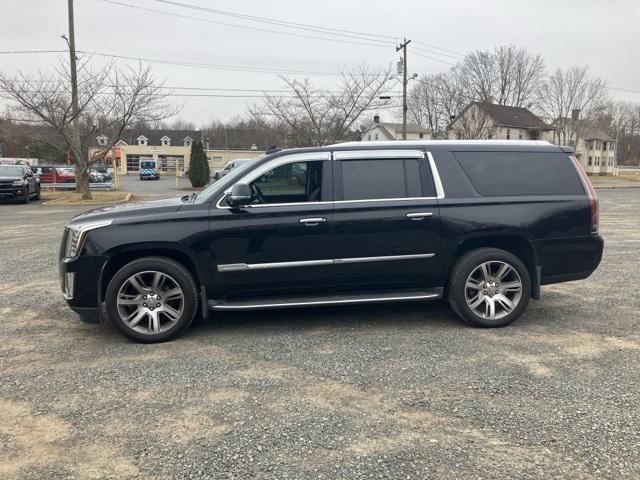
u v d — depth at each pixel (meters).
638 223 14.25
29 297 6.53
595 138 72.62
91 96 22.72
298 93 28.27
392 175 5.13
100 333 5.14
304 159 5.06
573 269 5.32
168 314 4.86
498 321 5.18
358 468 2.82
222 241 4.86
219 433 3.19
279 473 2.78
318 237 4.96
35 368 4.25
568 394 3.67
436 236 5.10
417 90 53.28
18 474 2.79
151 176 51.47
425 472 2.78
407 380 3.94
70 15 21.88
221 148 82.19
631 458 2.88
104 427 3.28
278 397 3.67
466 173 5.21
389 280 5.15
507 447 3.01
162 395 3.72
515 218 5.15
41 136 24.19
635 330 5.09
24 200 22.92
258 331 5.15
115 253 4.77
